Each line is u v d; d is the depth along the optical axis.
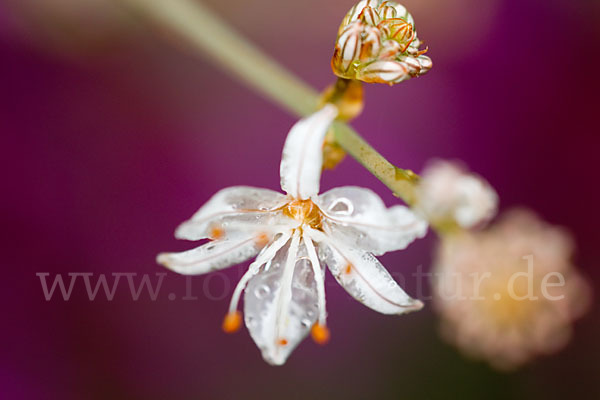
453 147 0.20
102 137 0.19
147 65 0.20
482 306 0.15
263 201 0.14
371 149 0.14
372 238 0.14
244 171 0.20
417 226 0.14
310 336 0.19
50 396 0.18
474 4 0.20
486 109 0.20
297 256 0.14
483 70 0.20
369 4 0.14
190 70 0.20
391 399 0.18
